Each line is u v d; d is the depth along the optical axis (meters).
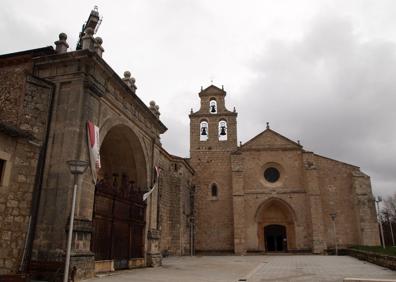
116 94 15.37
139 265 16.80
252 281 12.87
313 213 37.84
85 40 13.90
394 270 16.86
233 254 37.75
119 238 15.09
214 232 40.28
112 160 18.88
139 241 17.23
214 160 43.03
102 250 13.57
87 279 11.45
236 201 39.25
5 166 11.11
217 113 45.12
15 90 13.07
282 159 41.81
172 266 19.08
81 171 9.46
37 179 11.90
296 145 42.12
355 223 38.81
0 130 10.99
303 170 40.78
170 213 33.16
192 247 38.06
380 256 20.06
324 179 40.50
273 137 42.94
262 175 41.94
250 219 39.97
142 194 17.97
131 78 17.83
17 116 12.52
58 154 12.15
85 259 11.50
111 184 15.16
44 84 12.95
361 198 38.31
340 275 14.92
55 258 10.93
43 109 12.70
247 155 42.41
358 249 29.70
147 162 18.84
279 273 16.09
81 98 12.73
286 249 39.47
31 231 11.32
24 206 11.44
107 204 14.24
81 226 11.63
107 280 11.39
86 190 12.27
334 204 39.66
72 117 12.47
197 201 41.62
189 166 38.84
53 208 11.54
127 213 16.03
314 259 28.08
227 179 42.06
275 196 40.44
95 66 13.51
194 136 44.34
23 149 11.77
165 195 31.98
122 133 17.27
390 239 66.38
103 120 14.19
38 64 13.39
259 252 38.72
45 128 12.53
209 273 15.68
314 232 37.25
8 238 10.90
